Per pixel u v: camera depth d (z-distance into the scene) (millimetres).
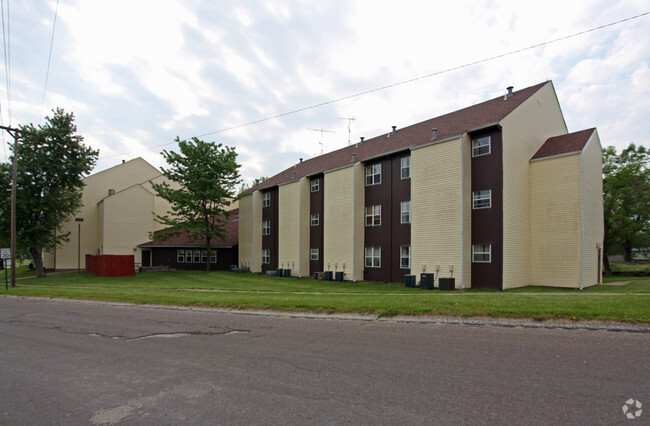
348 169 26500
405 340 7273
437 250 20672
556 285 20000
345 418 4020
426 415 4012
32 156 34719
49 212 34688
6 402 4844
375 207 25438
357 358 6219
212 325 9695
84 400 4840
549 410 4012
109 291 19281
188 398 4770
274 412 4246
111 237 41656
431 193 21156
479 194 19922
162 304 13781
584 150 20234
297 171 35312
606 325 7352
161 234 35438
